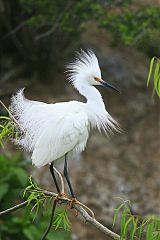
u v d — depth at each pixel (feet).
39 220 34.22
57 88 59.00
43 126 24.04
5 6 57.62
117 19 48.47
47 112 24.53
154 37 54.49
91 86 26.76
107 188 50.98
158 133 56.70
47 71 60.29
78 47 60.95
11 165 36.99
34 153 23.70
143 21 48.32
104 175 52.08
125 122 57.31
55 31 56.13
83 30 57.72
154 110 59.26
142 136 56.29
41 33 57.62
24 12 55.11
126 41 46.60
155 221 18.99
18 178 34.65
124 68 61.87
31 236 33.37
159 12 48.93
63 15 49.57
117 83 60.49
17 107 23.45
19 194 34.04
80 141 25.43
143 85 61.11
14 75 59.52
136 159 54.03
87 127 25.80
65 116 24.94
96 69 27.14
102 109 26.61
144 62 63.31
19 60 60.90
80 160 53.01
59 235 34.19
